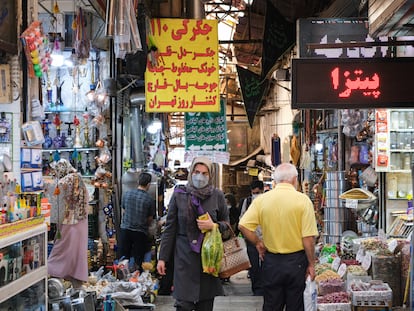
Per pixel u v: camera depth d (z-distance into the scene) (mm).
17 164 4238
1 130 4172
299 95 4918
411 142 6934
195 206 4359
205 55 8375
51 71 8172
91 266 7645
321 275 5672
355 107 4887
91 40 8164
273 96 18250
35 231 3508
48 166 8062
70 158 8250
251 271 7340
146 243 7805
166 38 8359
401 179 7176
